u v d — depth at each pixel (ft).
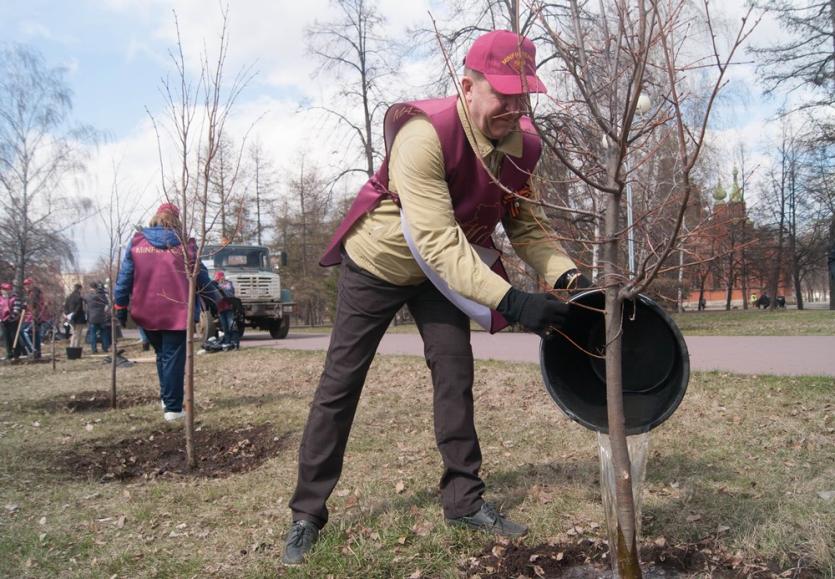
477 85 8.14
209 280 20.43
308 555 9.35
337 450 9.80
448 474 10.01
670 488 11.34
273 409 20.81
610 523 8.02
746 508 10.02
